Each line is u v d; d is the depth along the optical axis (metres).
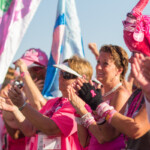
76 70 4.05
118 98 3.37
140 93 2.99
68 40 5.34
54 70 5.17
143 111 2.80
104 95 3.62
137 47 2.84
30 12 4.34
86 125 3.35
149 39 2.83
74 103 3.35
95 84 3.67
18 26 4.34
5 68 4.28
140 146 2.83
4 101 4.18
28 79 4.66
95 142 3.47
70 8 5.37
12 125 4.97
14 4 4.27
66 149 3.97
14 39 4.30
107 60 3.57
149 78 2.49
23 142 5.20
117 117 2.90
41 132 4.20
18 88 4.07
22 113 4.02
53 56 5.19
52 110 4.21
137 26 2.84
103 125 3.20
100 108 3.00
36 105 4.61
